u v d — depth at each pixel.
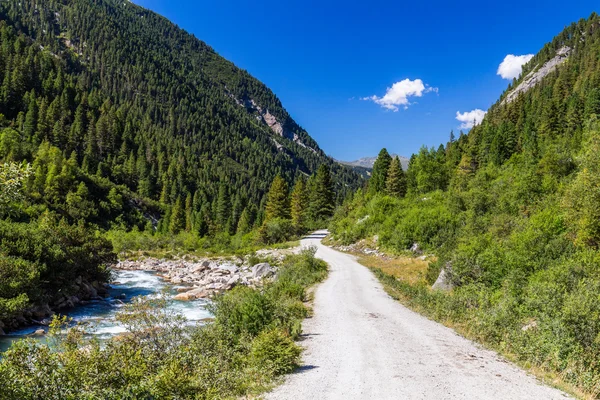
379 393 9.16
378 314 19.72
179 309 26.17
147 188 128.50
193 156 194.88
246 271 45.78
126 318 10.29
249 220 111.12
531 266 21.27
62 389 6.79
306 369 11.10
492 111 150.00
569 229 24.78
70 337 8.66
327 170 99.12
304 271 35.59
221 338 12.70
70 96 153.50
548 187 39.34
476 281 22.81
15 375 6.52
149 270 49.75
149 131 194.25
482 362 11.89
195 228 90.25
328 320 18.20
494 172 64.81
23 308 21.02
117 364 8.02
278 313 15.67
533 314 14.88
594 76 106.38
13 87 133.25
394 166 77.62
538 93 135.25
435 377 10.36
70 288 27.25
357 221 68.31
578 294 12.55
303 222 89.88
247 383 9.85
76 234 33.00
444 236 42.19
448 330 16.64
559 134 78.19
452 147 100.31
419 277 32.94
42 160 92.88
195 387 8.34
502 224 31.58
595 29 188.38
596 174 23.67
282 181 90.50
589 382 9.56
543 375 10.69
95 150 132.38
